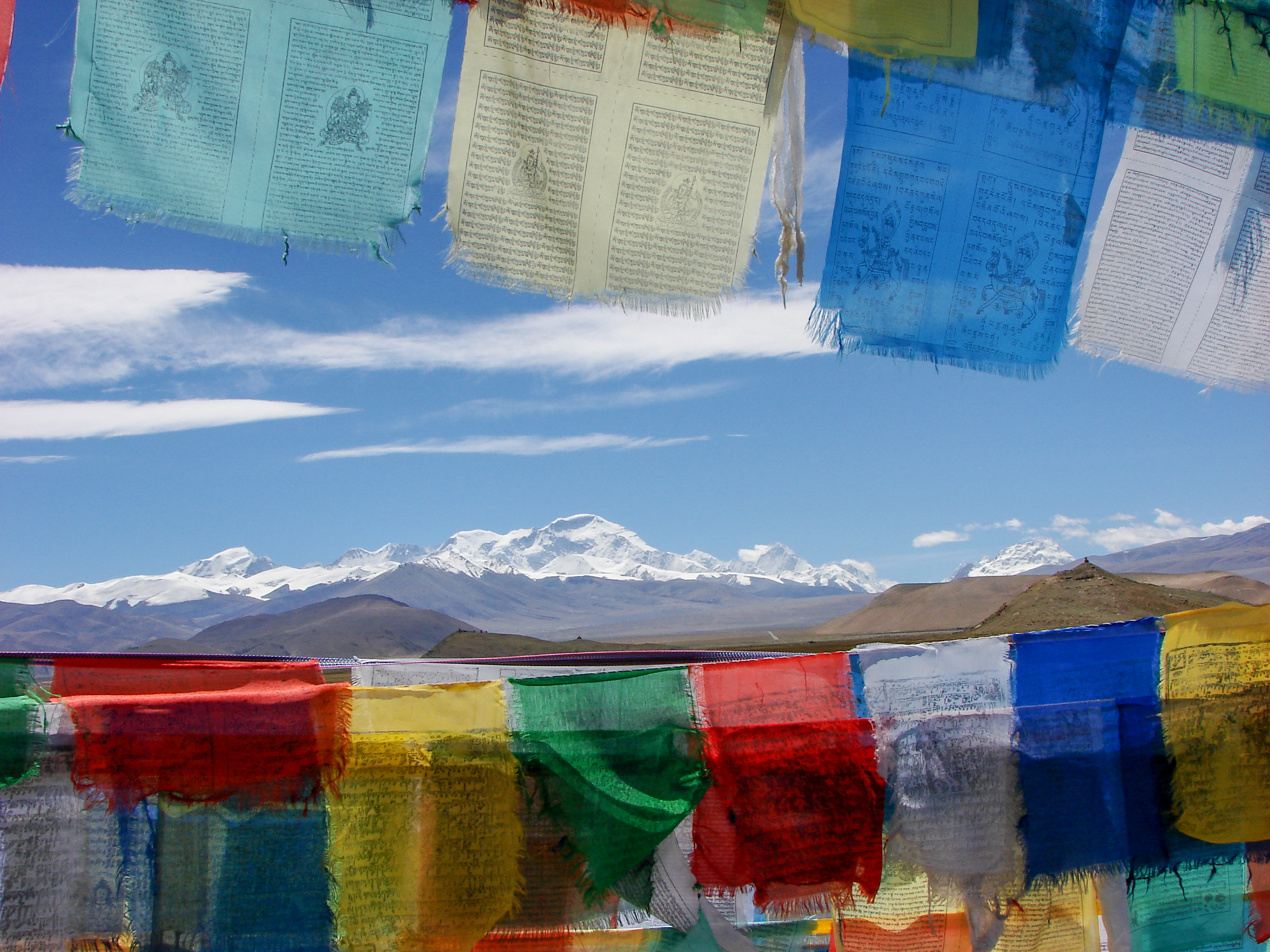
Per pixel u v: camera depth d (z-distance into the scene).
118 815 1.86
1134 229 2.53
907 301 2.33
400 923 1.94
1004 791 2.15
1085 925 2.21
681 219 2.14
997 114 2.33
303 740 1.94
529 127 2.06
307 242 1.95
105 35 1.83
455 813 1.99
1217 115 2.48
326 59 1.93
